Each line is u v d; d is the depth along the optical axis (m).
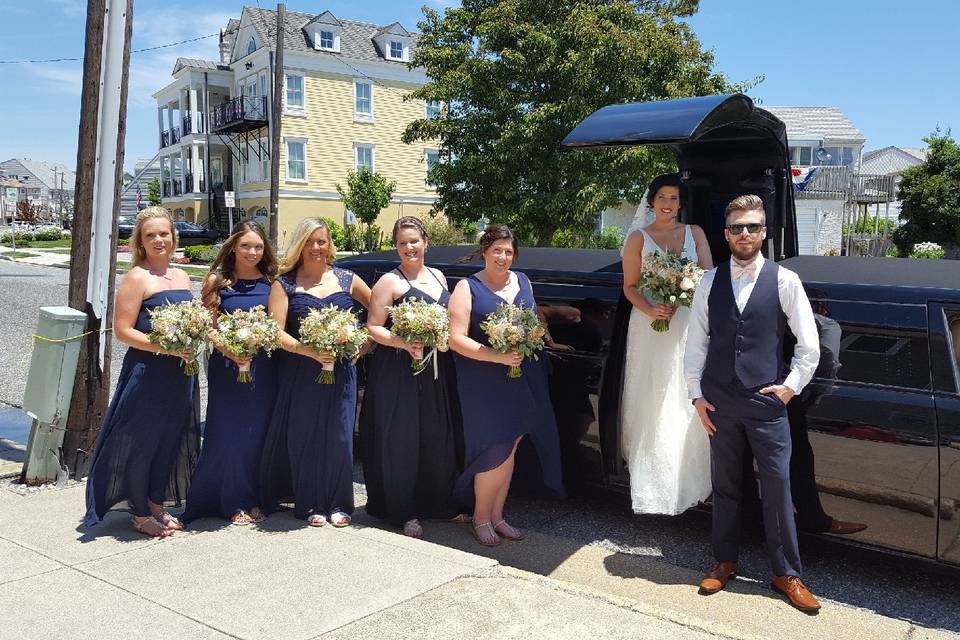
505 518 4.93
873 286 3.91
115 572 3.72
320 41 33.22
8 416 7.26
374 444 4.61
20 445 6.29
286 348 4.29
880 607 3.70
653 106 4.46
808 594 3.62
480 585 3.62
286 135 32.78
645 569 4.12
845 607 3.67
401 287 4.42
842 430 3.77
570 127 17.30
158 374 4.16
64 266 28.16
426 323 4.09
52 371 5.09
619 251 5.35
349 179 30.98
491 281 4.33
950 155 26.59
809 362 3.58
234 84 36.88
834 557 4.27
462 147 19.77
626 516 4.95
